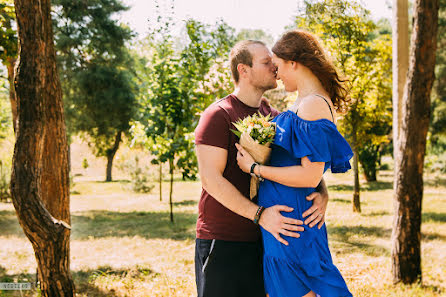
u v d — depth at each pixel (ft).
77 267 20.63
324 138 6.65
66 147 14.75
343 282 7.06
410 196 16.47
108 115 77.46
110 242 27.50
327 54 7.34
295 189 7.16
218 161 7.80
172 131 34.68
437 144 84.89
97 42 65.46
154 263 21.29
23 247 26.27
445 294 15.31
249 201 7.45
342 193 57.41
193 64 31.40
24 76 8.25
